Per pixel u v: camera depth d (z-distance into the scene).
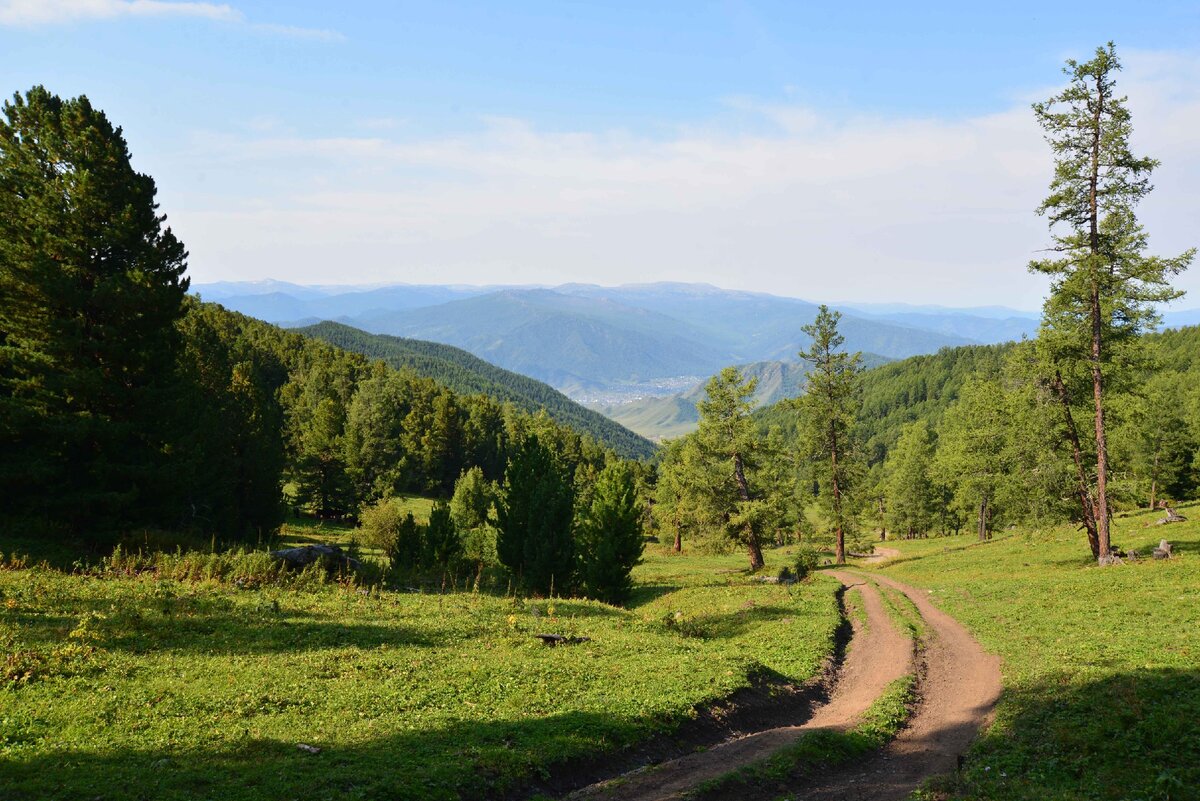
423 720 15.90
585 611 34.16
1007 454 45.53
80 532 32.00
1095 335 38.38
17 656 16.44
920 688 22.77
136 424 33.59
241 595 27.56
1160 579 33.41
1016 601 35.22
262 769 12.19
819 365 65.06
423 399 148.00
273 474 57.47
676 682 20.42
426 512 100.69
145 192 36.66
